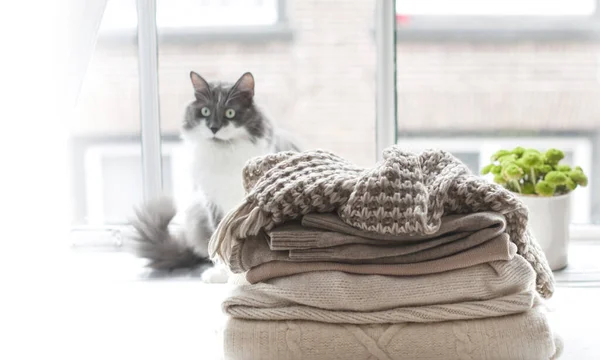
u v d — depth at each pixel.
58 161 1.35
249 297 0.85
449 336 0.83
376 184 0.83
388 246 0.84
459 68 1.56
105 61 1.54
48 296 1.25
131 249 1.45
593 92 1.57
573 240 1.51
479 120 1.57
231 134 1.50
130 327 1.11
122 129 1.56
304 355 0.83
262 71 1.61
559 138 1.58
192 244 1.45
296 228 0.87
